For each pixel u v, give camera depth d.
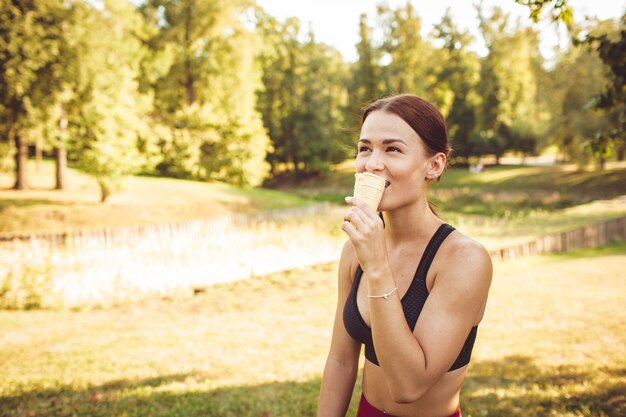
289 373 5.62
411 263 1.47
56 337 7.51
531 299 9.55
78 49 21.12
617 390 4.65
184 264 13.95
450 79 54.47
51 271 11.55
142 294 11.20
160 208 25.59
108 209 23.33
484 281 1.35
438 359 1.28
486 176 47.78
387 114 1.38
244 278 13.04
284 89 53.53
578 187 39.88
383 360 1.25
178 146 36.66
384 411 1.52
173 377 5.51
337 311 1.74
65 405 4.66
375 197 1.31
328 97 53.91
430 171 1.43
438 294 1.35
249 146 39.22
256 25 45.94
